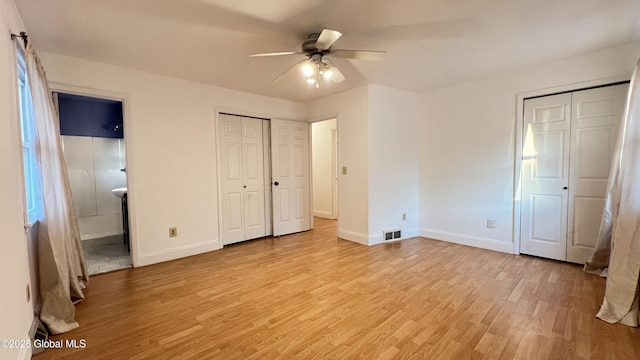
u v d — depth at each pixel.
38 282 2.12
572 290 2.60
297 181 5.06
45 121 2.22
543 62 3.26
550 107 3.35
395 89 4.32
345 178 4.45
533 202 3.53
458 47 2.81
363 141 4.14
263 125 4.70
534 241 3.54
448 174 4.30
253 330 2.03
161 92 3.49
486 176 3.88
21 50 1.98
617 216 2.25
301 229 5.13
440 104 4.34
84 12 2.08
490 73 3.64
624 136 2.39
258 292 2.64
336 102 4.53
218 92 4.02
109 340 1.93
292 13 2.14
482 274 3.01
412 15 2.20
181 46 2.68
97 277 3.03
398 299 2.46
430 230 4.55
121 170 4.63
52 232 2.16
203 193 3.89
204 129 3.88
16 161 1.72
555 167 3.35
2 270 1.39
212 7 2.04
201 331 2.02
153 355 1.77
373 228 4.18
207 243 3.93
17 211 1.68
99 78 3.06
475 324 2.07
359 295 2.55
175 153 3.62
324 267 3.27
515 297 2.48
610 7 2.11
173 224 3.62
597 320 2.10
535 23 2.35
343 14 2.16
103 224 4.49
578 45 2.81
